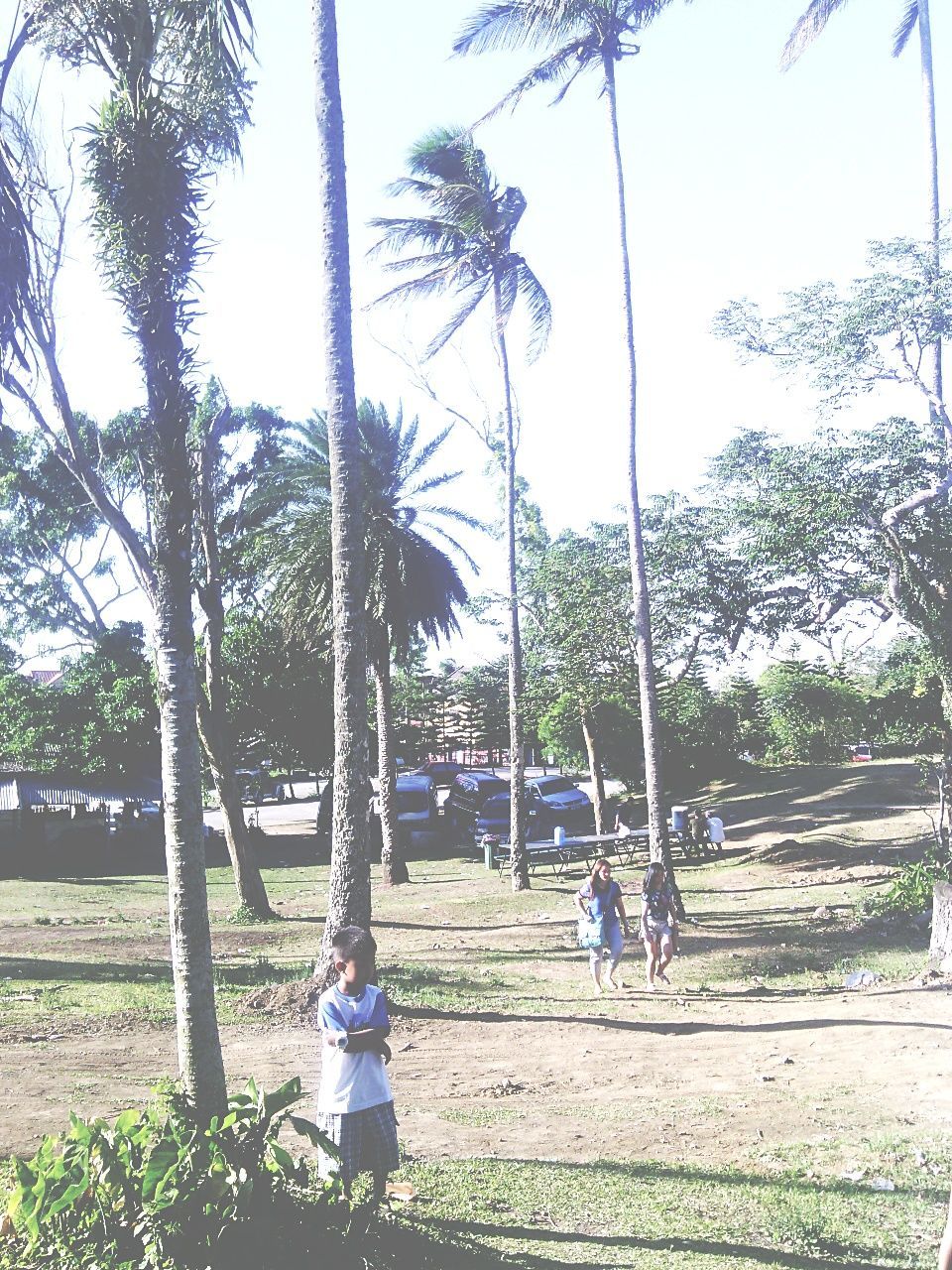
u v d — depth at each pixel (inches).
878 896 855.1
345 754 560.4
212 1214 209.3
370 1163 252.4
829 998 593.9
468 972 697.6
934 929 629.9
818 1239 261.6
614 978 674.2
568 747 1636.3
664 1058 470.6
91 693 1785.2
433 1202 279.7
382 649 1343.5
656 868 663.1
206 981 261.0
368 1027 253.1
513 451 1204.5
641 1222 272.4
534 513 1847.9
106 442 692.7
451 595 1378.0
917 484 764.0
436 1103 397.4
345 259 557.9
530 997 617.3
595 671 1192.8
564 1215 277.0
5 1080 397.7
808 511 770.8
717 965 716.7
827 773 1626.5
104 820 1706.4
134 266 271.0
